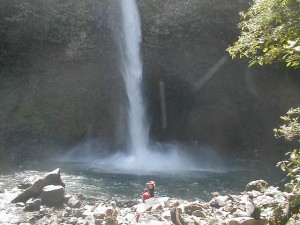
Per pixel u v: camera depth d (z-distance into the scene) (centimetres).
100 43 2773
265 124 2784
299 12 677
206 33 2712
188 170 2277
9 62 2667
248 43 743
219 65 2773
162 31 2720
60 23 2692
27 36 2650
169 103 2906
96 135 2780
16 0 2603
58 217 1103
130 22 2795
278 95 2752
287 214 667
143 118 2888
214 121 2872
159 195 1561
